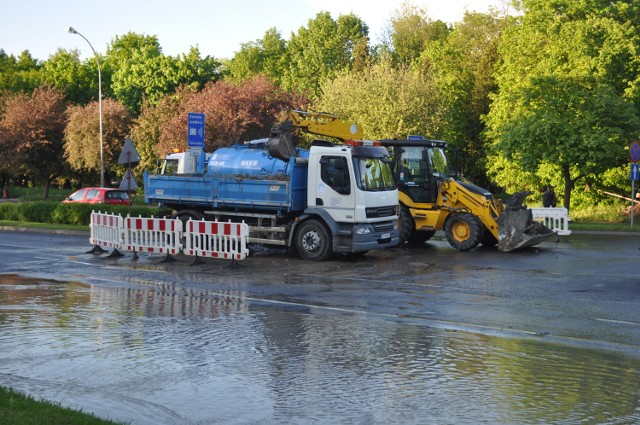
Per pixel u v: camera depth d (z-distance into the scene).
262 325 11.20
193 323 11.35
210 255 19.19
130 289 15.05
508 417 6.82
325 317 11.90
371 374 8.35
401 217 23.38
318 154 20.36
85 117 58.16
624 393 7.61
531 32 44.78
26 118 59.44
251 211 21.88
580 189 45.00
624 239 27.06
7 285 15.59
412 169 23.45
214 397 7.47
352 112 52.78
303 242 20.38
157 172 25.89
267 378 8.18
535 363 8.90
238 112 47.06
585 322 11.56
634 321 11.66
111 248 23.28
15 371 8.49
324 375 8.30
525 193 23.06
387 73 54.06
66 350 9.52
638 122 37.16
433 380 8.10
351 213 19.89
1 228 32.31
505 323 11.46
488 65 60.75
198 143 23.66
